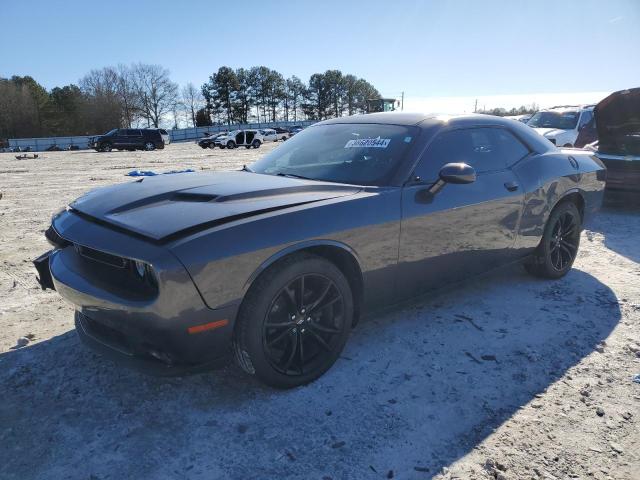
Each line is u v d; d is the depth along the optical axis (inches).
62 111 3508.9
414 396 106.2
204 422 97.3
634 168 276.2
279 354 105.7
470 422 97.9
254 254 94.5
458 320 143.1
